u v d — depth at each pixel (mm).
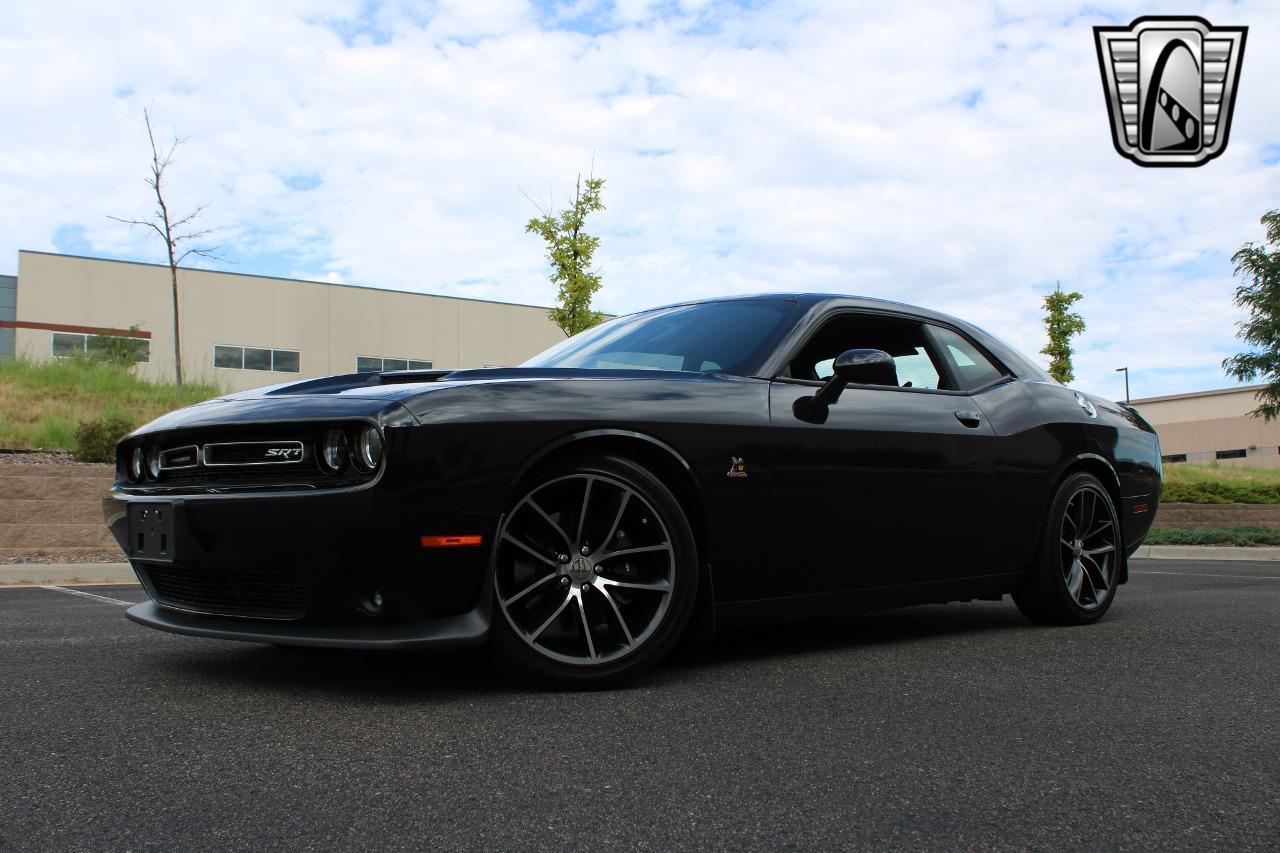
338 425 2281
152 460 2629
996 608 4508
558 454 2480
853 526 3016
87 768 1807
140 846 1431
